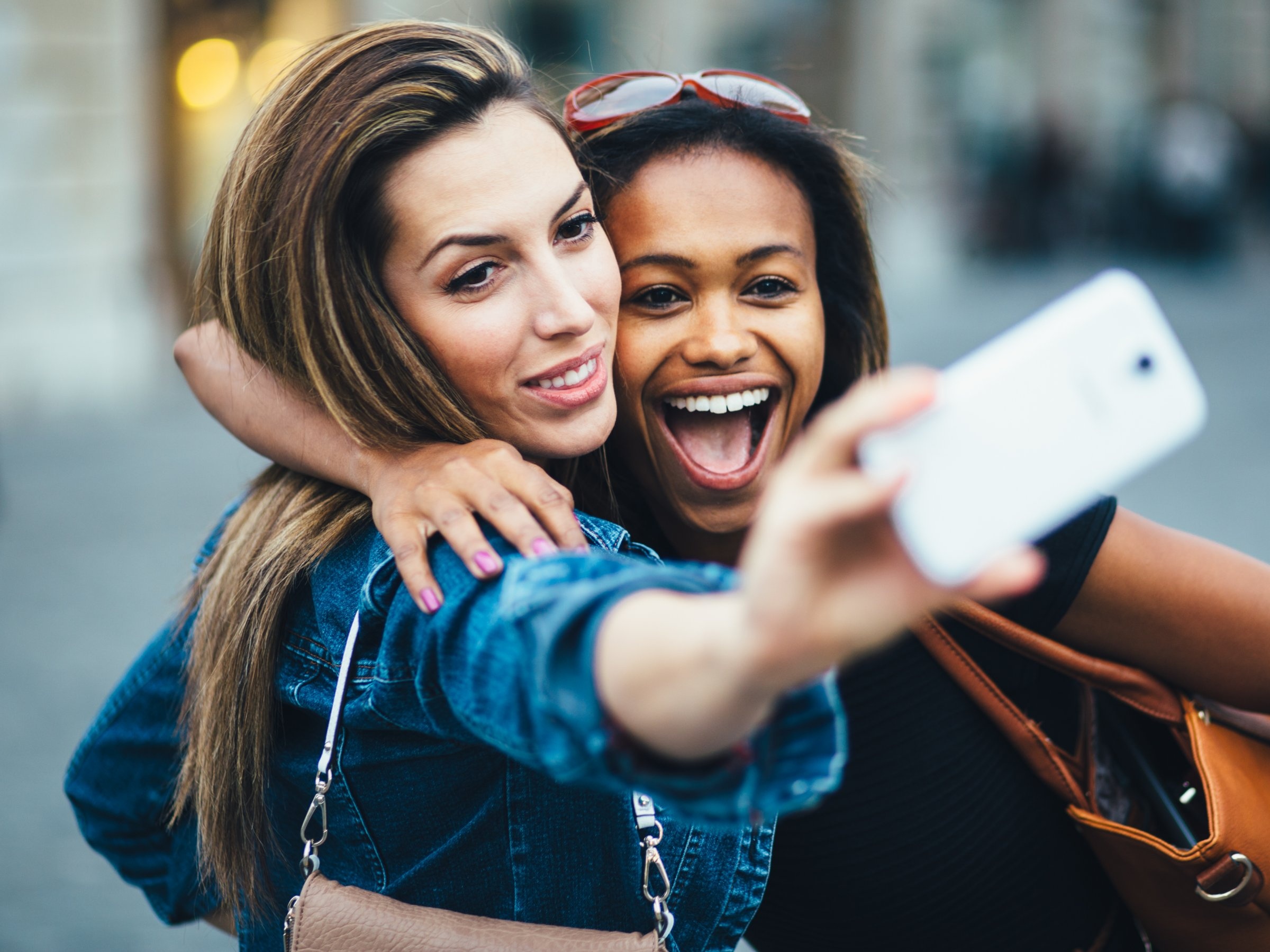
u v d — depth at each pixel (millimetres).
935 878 1296
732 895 1194
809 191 1366
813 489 572
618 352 1317
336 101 1089
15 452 6629
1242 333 9594
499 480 1026
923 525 589
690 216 1277
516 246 1103
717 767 723
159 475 6125
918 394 555
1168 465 5953
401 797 1105
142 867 1503
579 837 1119
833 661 616
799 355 1321
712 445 1372
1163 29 16750
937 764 1289
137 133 7793
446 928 1062
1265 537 4766
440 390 1124
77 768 1479
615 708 706
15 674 3811
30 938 2605
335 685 1117
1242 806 1242
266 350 1186
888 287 12797
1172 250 13945
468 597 916
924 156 13578
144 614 4297
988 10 14203
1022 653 1255
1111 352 617
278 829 1213
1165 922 1287
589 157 1295
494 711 829
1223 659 1265
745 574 619
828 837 1303
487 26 1450
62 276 7559
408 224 1093
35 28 7289
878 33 12898
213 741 1200
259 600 1170
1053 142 14422
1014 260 14633
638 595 730
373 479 1120
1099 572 1233
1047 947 1342
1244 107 17719
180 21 8445
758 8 11805
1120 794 1364
